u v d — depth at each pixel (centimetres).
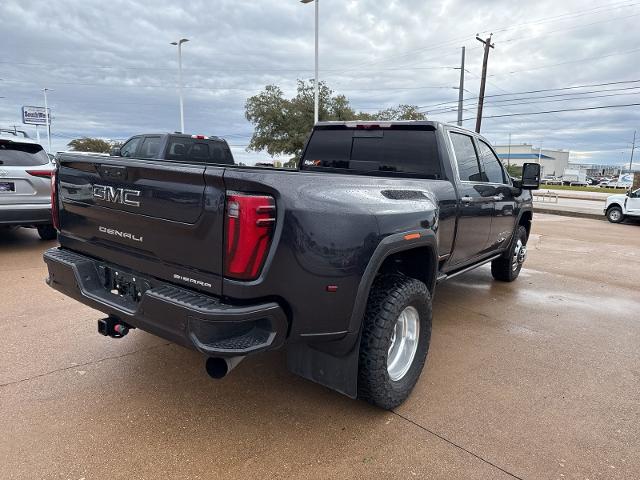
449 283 648
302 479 235
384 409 300
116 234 275
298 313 238
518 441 273
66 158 305
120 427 272
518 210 584
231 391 318
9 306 468
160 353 371
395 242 272
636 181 4638
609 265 838
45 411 285
